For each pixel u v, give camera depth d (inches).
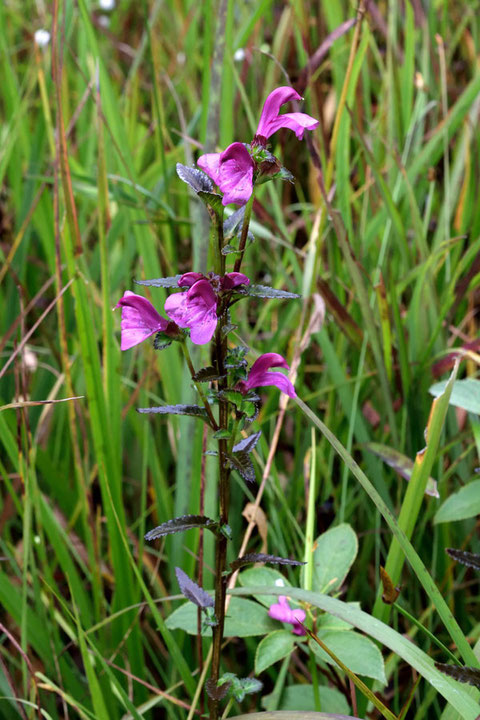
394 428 27.5
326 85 41.3
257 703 25.7
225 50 29.0
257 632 22.8
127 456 30.0
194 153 34.9
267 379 20.2
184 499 25.9
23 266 31.9
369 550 27.1
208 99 29.1
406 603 26.1
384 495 26.8
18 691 24.2
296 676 25.7
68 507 28.3
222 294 19.0
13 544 29.5
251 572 23.4
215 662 21.2
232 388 19.8
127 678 25.1
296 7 35.3
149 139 38.3
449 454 28.3
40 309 34.0
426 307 28.6
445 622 20.5
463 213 30.9
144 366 30.7
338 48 33.4
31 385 32.1
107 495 25.1
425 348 28.5
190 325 18.9
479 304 32.1
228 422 20.4
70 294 30.5
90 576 26.5
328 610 20.5
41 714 23.6
